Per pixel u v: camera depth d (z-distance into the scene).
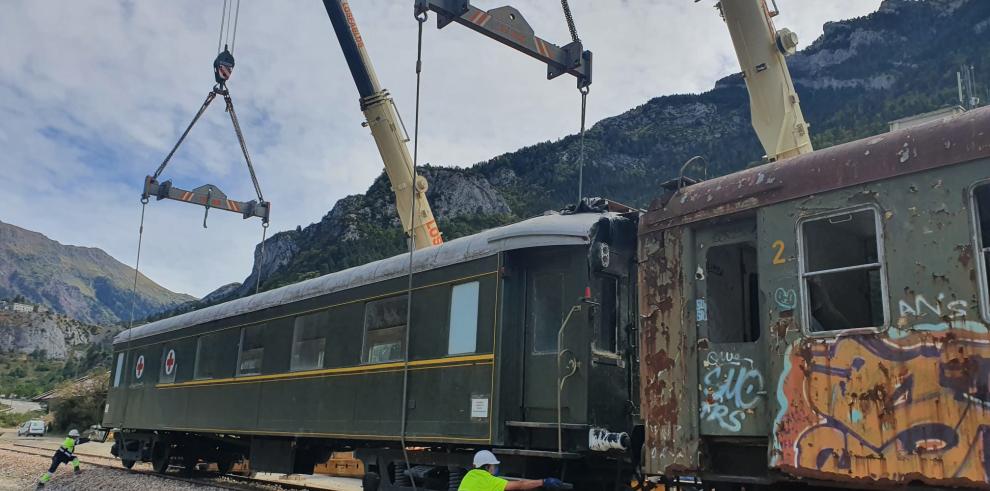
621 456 7.51
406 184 17.09
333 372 10.80
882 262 4.95
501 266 8.46
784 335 5.40
